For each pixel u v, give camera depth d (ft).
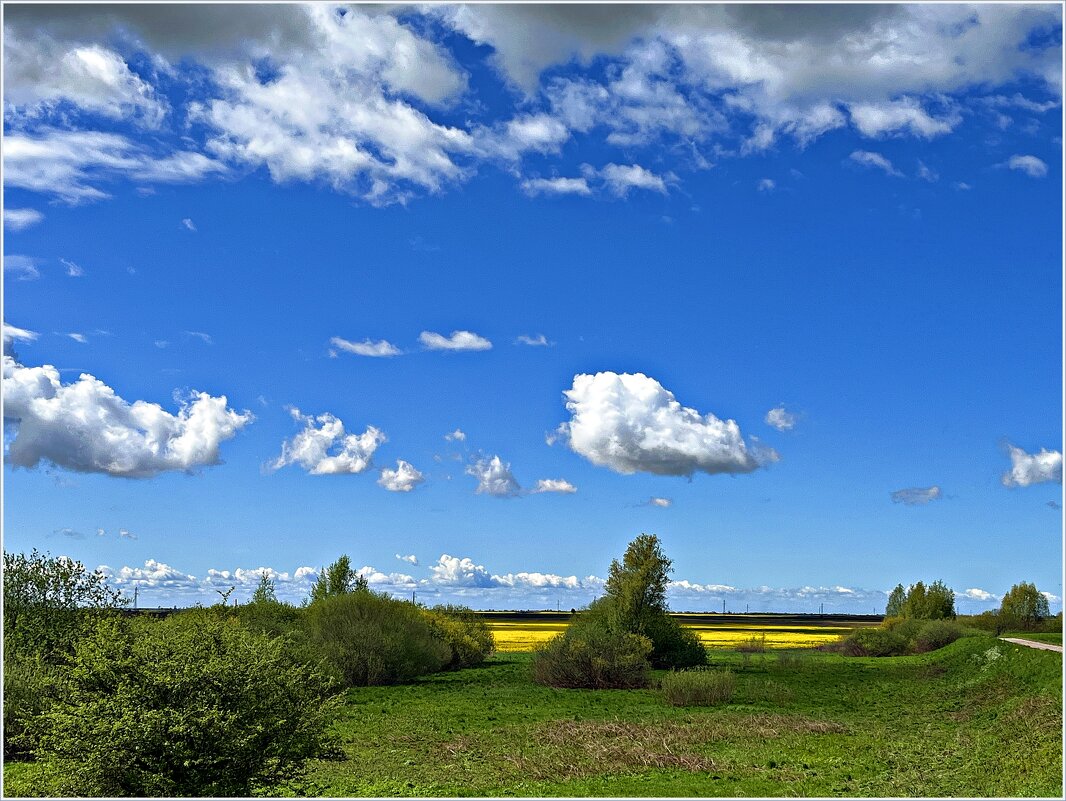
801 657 247.09
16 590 93.91
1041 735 87.86
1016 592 343.87
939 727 113.80
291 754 60.49
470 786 75.15
